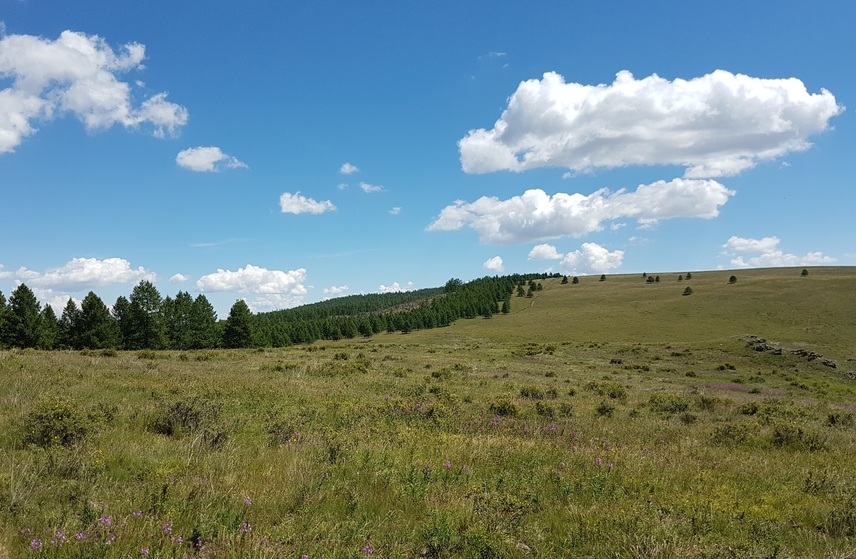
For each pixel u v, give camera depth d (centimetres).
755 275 16588
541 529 571
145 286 8050
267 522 546
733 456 1108
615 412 1923
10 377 1673
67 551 445
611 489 765
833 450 1284
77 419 916
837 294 11244
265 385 2025
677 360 5875
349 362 3612
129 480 690
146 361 3052
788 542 575
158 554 440
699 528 595
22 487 590
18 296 7031
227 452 877
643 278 18975
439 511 593
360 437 1059
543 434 1312
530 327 11500
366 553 475
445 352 6228
